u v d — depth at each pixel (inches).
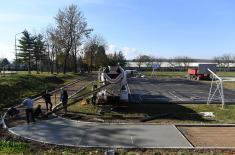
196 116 1010.7
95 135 751.7
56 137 734.5
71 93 1681.8
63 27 3420.3
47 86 2033.7
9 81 1694.1
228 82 2723.9
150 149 643.5
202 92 1841.8
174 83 2667.3
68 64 4008.4
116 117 973.8
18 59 3501.5
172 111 1107.3
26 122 900.0
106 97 1141.1
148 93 1769.2
